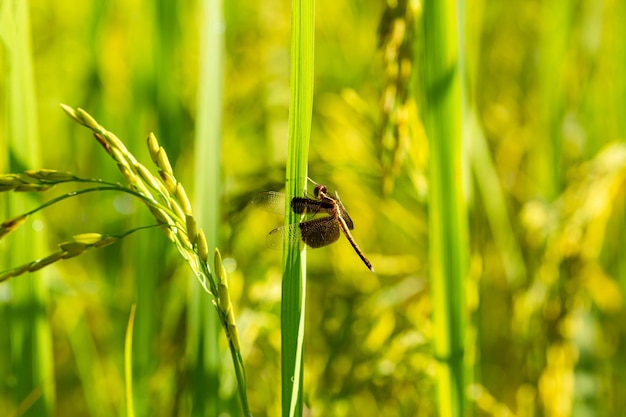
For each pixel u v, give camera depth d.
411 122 0.67
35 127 0.66
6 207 0.66
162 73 0.75
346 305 0.74
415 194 0.70
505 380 0.77
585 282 0.71
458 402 0.65
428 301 0.74
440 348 0.65
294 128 0.60
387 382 0.71
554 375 0.70
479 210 0.80
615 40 0.81
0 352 0.73
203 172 0.67
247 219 0.74
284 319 0.59
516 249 0.76
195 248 0.57
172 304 0.73
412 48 0.63
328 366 0.72
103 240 0.56
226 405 0.68
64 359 0.80
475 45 0.77
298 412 0.60
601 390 0.75
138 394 0.70
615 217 0.80
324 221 0.68
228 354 0.69
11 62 0.66
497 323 0.78
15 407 0.66
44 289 0.67
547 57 0.81
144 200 0.57
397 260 0.78
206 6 0.67
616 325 0.78
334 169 0.74
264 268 0.75
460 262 0.65
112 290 0.76
